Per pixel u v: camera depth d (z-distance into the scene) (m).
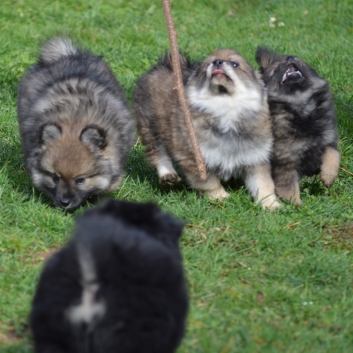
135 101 12.02
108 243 5.58
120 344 5.48
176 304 5.78
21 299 7.47
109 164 10.20
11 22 20.02
